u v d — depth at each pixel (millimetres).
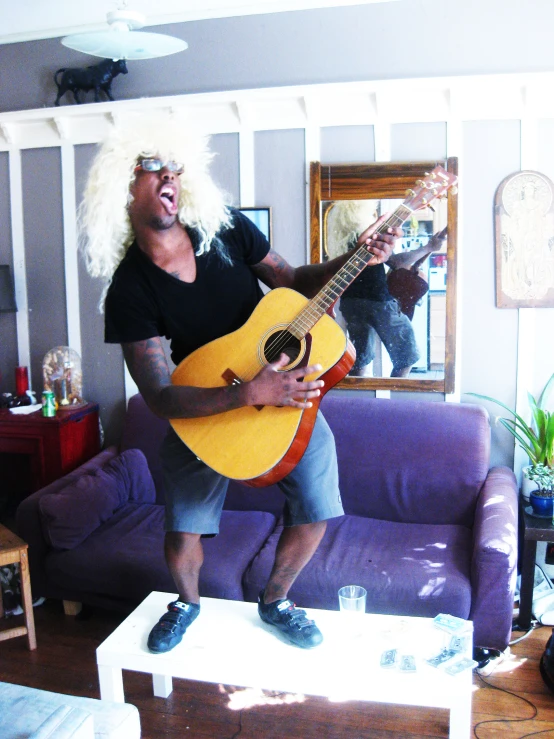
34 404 3623
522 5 3021
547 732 2176
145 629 2139
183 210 1866
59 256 3691
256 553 2738
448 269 3133
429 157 3158
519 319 3152
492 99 3061
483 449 2947
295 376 1748
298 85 3232
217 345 1933
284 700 2385
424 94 3117
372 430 3047
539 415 2977
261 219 3363
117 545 2760
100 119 3506
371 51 3191
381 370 3262
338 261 2039
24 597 2664
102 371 3707
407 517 2971
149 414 3387
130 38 2658
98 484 3000
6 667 2590
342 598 2051
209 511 2088
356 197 3205
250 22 3312
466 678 1847
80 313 3699
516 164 3084
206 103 3305
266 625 2141
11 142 3664
